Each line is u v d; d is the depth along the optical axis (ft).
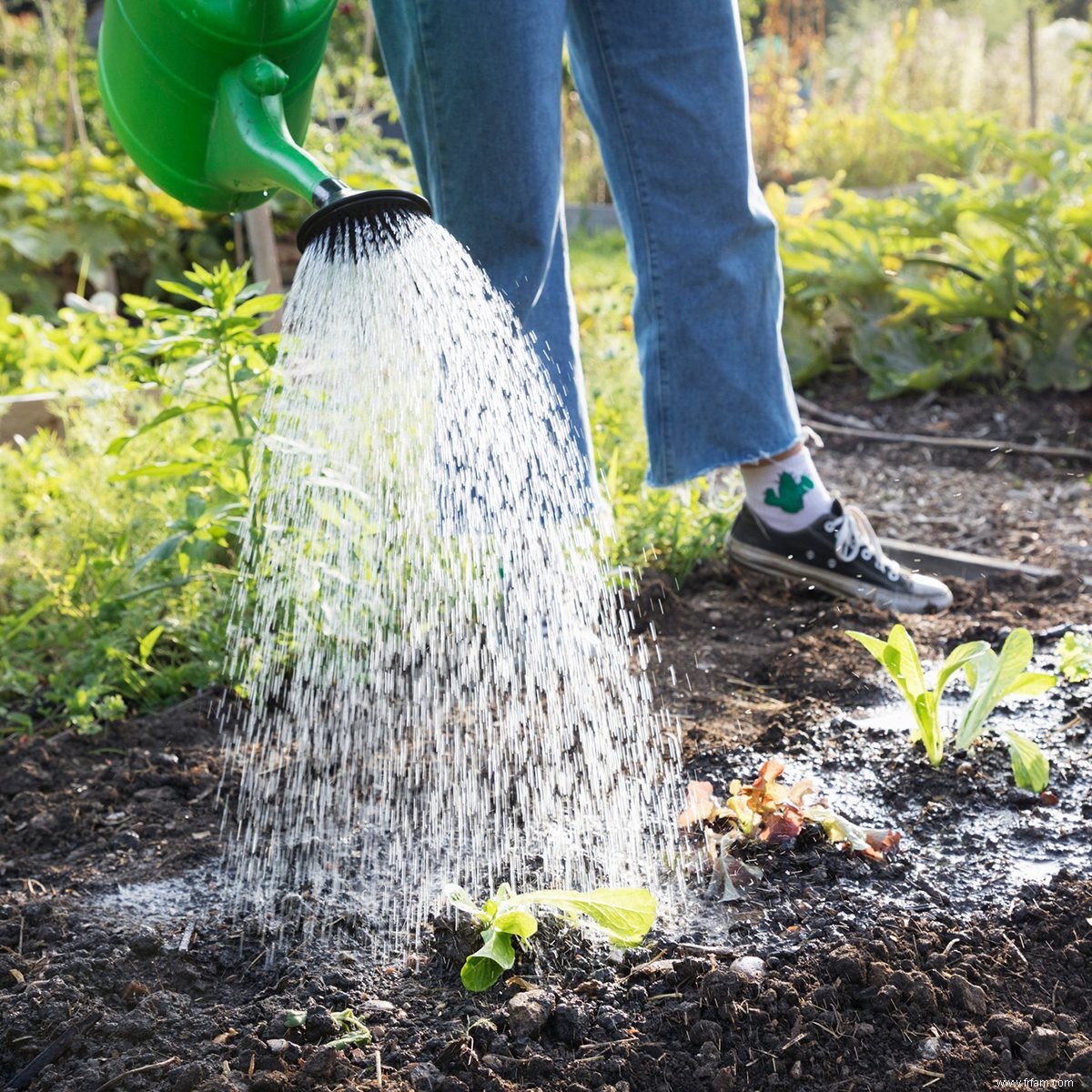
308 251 5.37
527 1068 4.44
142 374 8.02
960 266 16.66
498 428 5.58
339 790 6.50
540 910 5.21
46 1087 4.48
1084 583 9.35
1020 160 15.96
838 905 5.24
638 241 7.65
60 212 20.79
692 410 7.95
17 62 32.60
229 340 7.83
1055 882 5.32
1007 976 4.83
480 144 6.48
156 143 6.30
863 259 16.34
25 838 6.40
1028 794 6.05
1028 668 7.57
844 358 17.56
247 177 6.05
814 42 36.96
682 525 9.77
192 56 5.88
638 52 7.19
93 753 7.32
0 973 5.14
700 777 6.44
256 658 7.43
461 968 4.96
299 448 5.70
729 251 7.64
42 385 13.60
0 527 9.93
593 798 6.14
